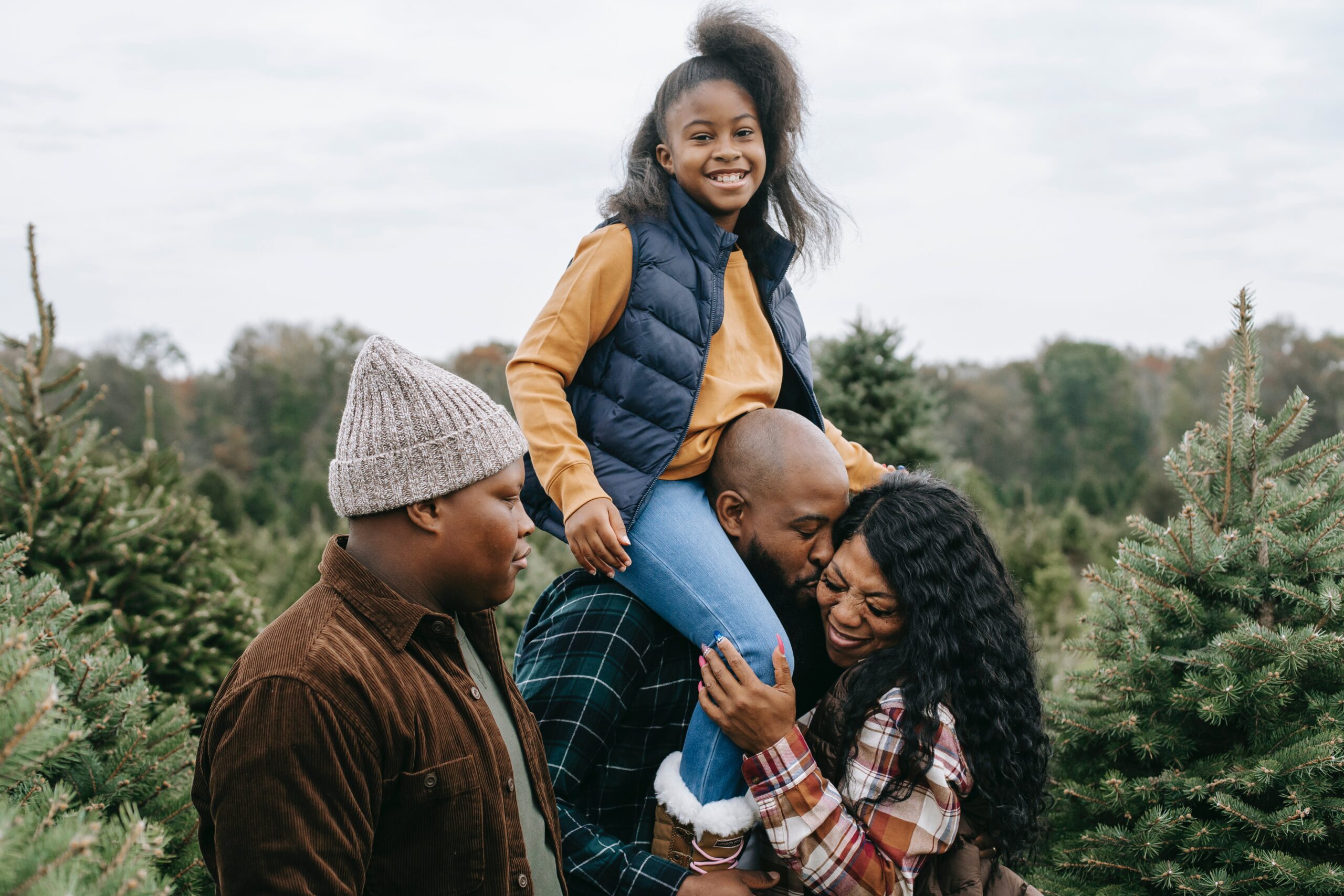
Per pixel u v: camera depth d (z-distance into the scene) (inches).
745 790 83.7
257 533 660.1
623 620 87.0
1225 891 93.7
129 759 86.7
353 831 55.2
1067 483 1454.2
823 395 365.7
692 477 92.0
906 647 81.2
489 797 61.5
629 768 88.3
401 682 58.9
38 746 47.3
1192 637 112.0
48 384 173.0
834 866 74.8
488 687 68.7
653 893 78.0
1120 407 1829.5
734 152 93.1
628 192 94.0
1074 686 128.6
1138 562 118.5
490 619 71.0
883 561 82.3
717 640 81.1
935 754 76.6
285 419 1710.1
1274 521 116.0
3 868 44.1
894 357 366.6
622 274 89.6
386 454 59.7
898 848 76.0
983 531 87.4
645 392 87.8
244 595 199.3
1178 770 105.9
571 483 82.6
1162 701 110.2
